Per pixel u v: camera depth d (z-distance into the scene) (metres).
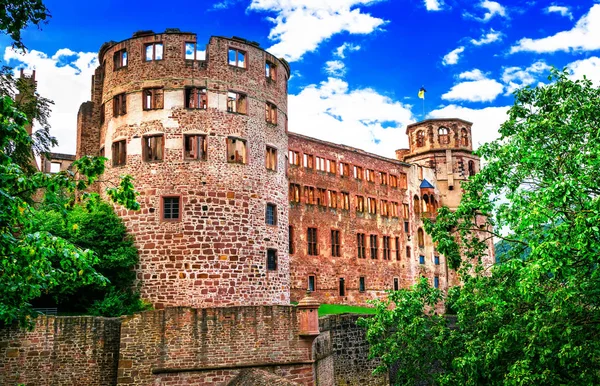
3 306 16.53
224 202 35.72
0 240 14.38
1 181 14.13
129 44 37.94
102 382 28.80
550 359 20.53
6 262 15.38
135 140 36.50
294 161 53.53
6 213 14.53
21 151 31.75
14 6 15.14
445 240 24.86
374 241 60.81
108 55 39.09
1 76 33.78
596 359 20.59
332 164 57.47
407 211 65.88
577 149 21.81
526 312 21.88
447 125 71.62
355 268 57.72
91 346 28.94
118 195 16.30
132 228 35.31
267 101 39.22
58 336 28.59
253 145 37.62
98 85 40.97
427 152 71.12
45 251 14.85
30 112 34.88
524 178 23.27
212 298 34.38
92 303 33.50
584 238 17.42
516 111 25.11
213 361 28.67
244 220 36.16
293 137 53.56
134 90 37.16
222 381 28.56
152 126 36.31
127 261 33.94
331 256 55.47
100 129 39.75
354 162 59.88
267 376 27.20
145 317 28.56
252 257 36.09
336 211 56.84
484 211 24.73
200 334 28.75
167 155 35.78
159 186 35.47
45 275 16.50
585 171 20.91
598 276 19.88
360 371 35.94
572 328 19.95
